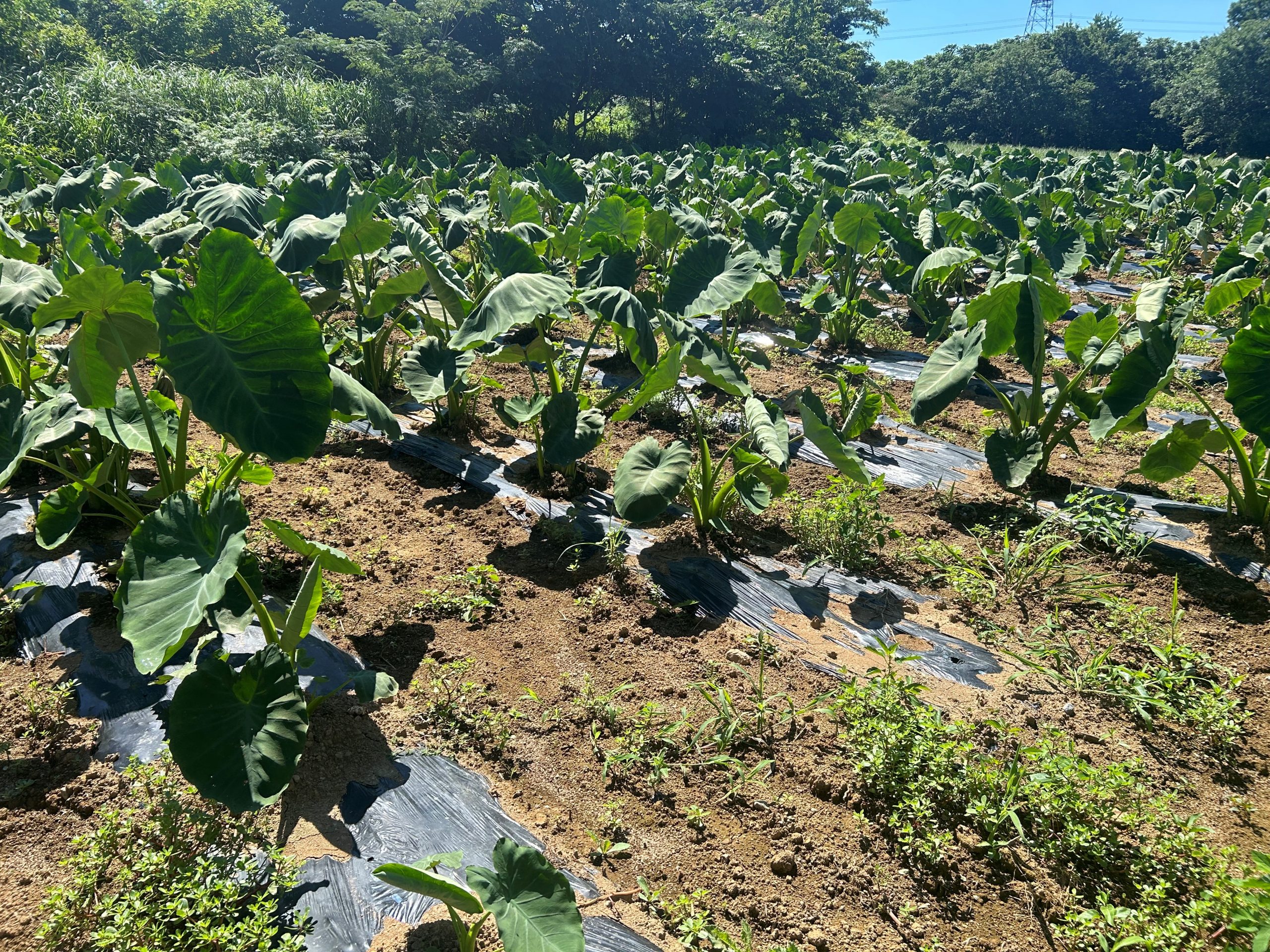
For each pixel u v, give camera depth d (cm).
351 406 403
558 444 487
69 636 358
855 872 272
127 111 1727
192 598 271
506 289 459
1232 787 312
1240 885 247
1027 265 586
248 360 316
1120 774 289
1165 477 496
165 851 243
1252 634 396
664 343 633
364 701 297
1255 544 466
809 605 415
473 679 354
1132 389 496
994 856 277
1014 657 379
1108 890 267
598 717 335
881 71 6031
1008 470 509
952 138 5306
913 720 316
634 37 3081
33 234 862
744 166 1955
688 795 301
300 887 255
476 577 414
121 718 317
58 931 228
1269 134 4409
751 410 483
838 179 1509
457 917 224
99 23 2916
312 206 677
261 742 266
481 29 2897
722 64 3247
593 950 242
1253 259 859
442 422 601
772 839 284
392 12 2730
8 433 369
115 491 432
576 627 393
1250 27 4381
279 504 488
